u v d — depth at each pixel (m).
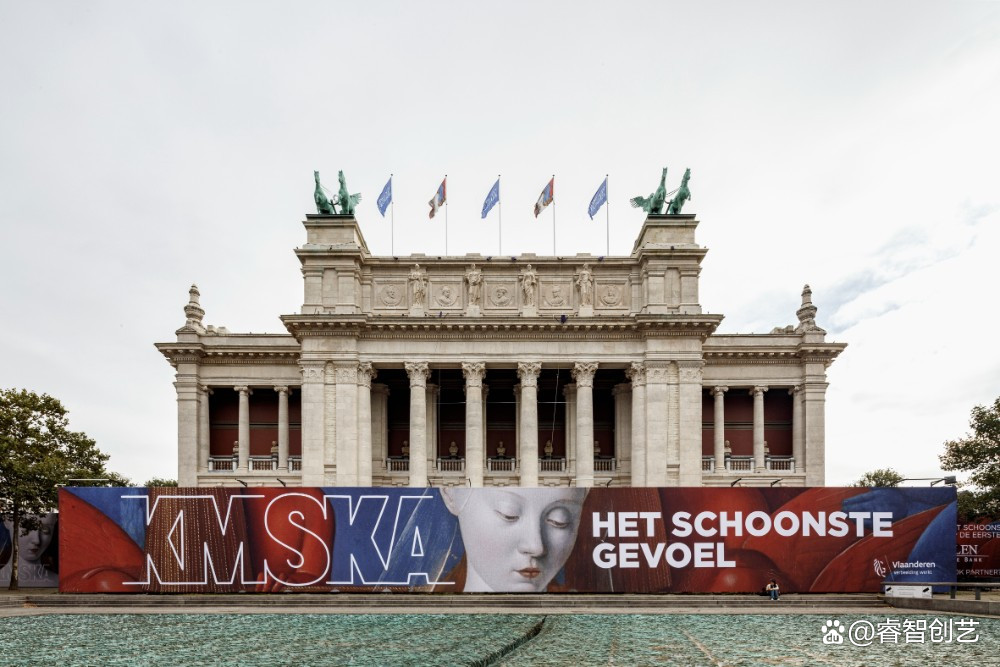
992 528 53.97
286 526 45.97
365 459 68.06
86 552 45.94
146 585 45.59
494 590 45.09
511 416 79.38
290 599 44.06
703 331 68.44
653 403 67.88
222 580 45.53
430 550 45.62
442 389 79.06
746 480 73.56
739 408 79.12
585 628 35.16
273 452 76.75
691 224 70.88
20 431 60.78
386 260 71.12
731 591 45.22
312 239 70.69
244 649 28.97
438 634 32.59
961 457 63.88
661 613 40.75
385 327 68.50
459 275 71.56
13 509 57.06
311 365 68.38
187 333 75.19
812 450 74.12
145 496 46.38
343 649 28.77
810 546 45.59
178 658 27.19
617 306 71.00
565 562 45.41
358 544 45.75
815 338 75.50
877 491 45.94
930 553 45.34
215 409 78.69
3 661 26.89
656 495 46.00
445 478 70.94
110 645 30.19
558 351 69.38
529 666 25.98
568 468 73.38
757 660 27.23
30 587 55.53
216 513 46.12
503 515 45.91
